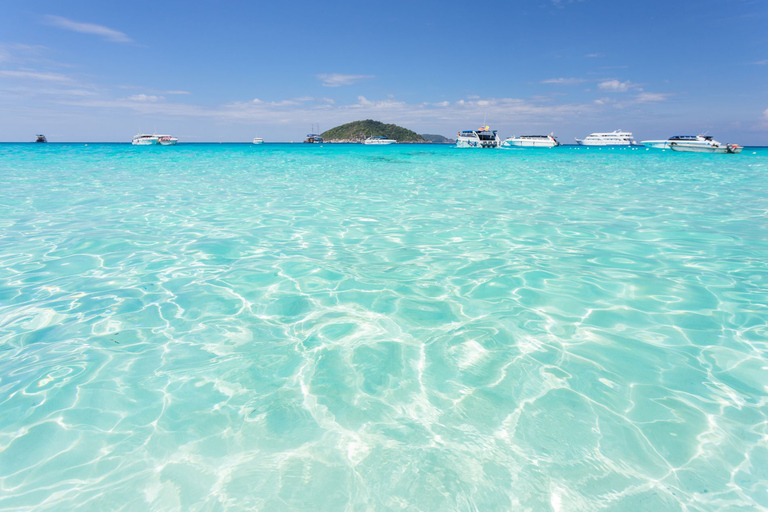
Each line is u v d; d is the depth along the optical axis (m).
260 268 4.25
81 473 1.69
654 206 8.09
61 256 4.63
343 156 30.78
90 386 2.27
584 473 1.67
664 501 1.54
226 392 2.22
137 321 3.05
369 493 1.58
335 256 4.69
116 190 10.23
